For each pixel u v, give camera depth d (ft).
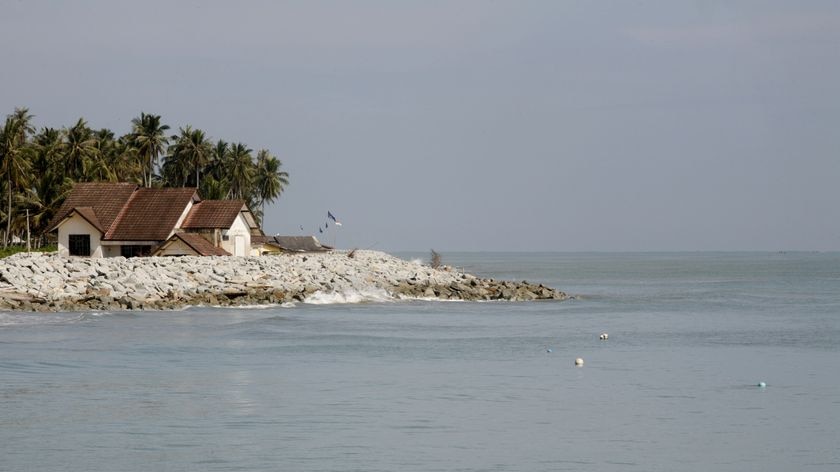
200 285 516.73
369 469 163.32
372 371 270.46
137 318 413.80
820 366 292.61
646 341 364.58
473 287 628.69
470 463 167.73
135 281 490.90
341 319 433.89
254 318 424.46
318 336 358.64
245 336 354.33
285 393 232.32
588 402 224.53
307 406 215.72
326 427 193.77
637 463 169.37
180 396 226.99
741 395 236.22
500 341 354.74
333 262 654.53
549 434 189.98
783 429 196.44
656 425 199.62
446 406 217.56
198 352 306.55
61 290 463.42
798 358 313.12
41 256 568.41
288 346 326.03
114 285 477.77
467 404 220.64
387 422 199.41
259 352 309.22
